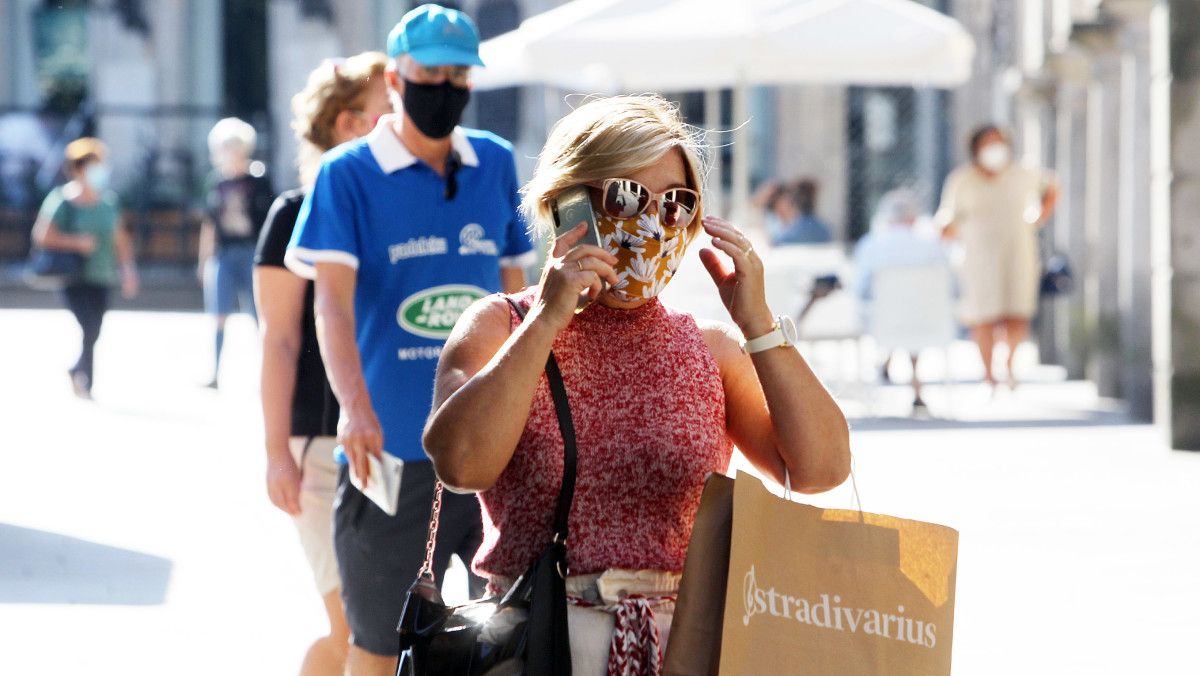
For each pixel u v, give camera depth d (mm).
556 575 9148
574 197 9281
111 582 24156
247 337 66625
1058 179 55438
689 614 9109
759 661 9117
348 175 14023
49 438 38281
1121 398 46719
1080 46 45906
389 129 14258
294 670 19641
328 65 15859
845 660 9164
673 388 9477
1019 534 26641
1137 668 19062
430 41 13664
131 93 105062
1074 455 35469
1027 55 58344
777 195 53531
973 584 23375
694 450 9406
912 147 94750
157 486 32094
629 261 9328
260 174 48906
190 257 96188
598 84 48781
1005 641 20375
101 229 46438
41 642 20750
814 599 9195
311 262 14047
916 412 43844
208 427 40469
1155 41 36469
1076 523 27547
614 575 9289
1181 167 35625
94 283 46250
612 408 9391
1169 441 36000
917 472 32938
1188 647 19969
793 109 94688
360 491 14102
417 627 9258
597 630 9250
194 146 101312
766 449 9836
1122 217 43531
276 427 15289
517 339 9031
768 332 9586
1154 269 38250
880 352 46250
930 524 9188
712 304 39438
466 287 14281
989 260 46688
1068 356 52969
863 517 9227
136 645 20719
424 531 14047
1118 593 22750
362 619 14227
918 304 43125
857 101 94688
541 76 43031
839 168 94938
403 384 14109
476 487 9109
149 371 53438
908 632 9164
